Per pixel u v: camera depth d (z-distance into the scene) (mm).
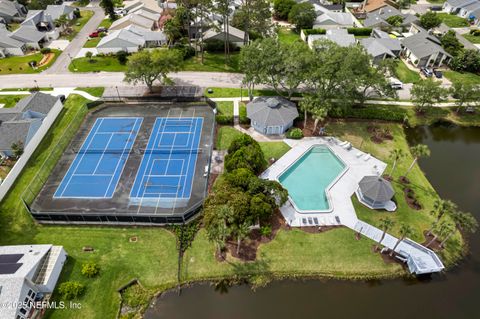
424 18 111875
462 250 49688
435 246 49594
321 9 120625
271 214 49969
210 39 99125
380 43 97375
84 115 74250
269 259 47844
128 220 51750
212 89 82938
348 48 69125
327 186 58469
